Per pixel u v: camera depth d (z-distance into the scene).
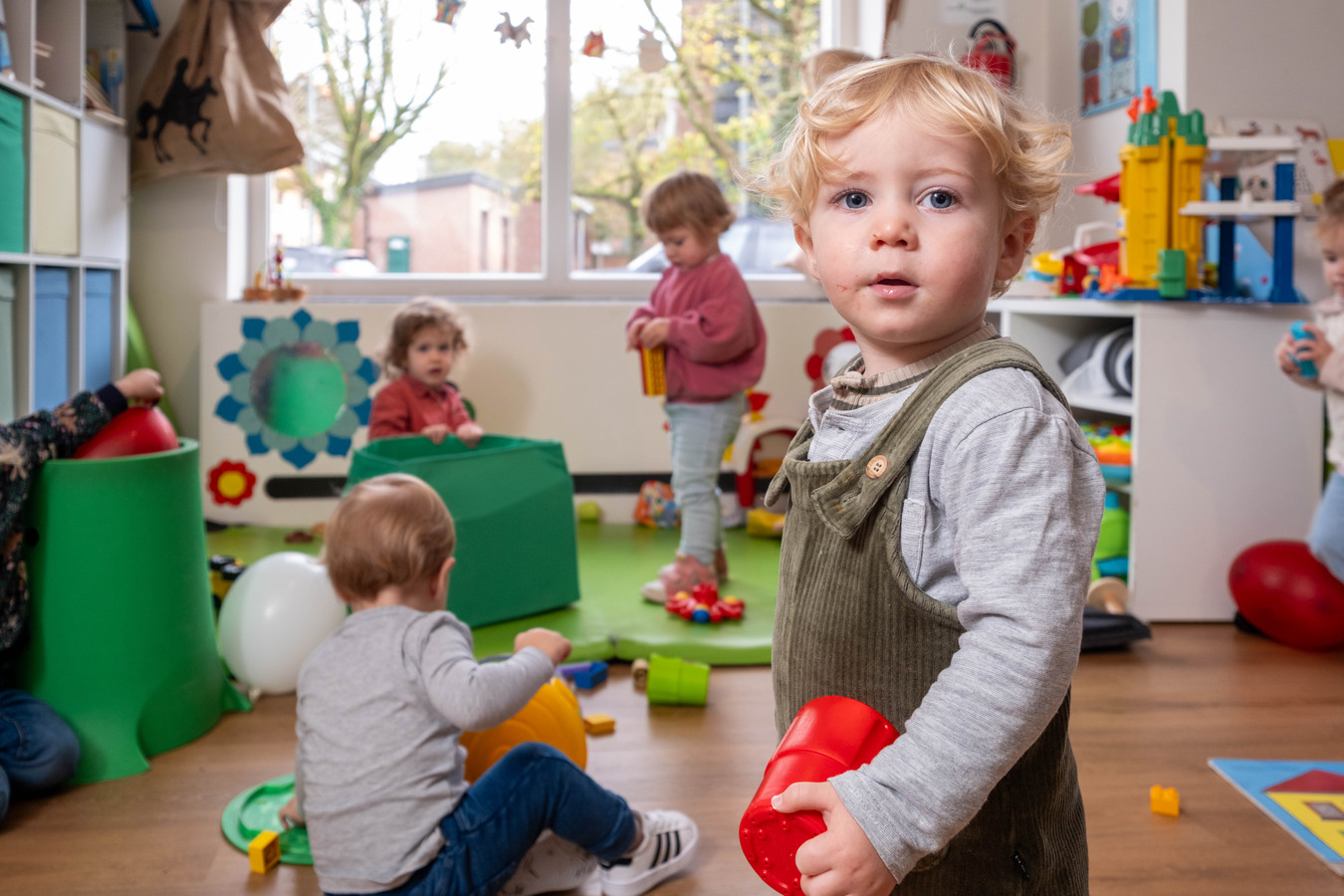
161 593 1.59
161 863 1.29
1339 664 2.00
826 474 0.70
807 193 0.69
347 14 3.17
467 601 2.09
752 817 0.60
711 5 3.25
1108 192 2.42
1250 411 2.22
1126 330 2.44
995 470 0.61
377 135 3.22
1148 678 1.93
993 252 0.66
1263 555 2.13
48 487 1.50
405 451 2.38
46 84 2.44
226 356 2.95
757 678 1.93
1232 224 2.25
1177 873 1.27
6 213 2.11
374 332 2.98
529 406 3.06
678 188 2.29
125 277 2.78
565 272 3.24
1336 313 2.07
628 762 1.57
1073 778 0.79
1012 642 0.58
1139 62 2.57
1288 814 1.39
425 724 1.14
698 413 2.32
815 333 3.11
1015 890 0.72
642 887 1.23
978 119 0.64
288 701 1.82
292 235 3.24
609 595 2.37
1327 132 2.42
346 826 1.10
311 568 1.84
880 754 0.59
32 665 1.51
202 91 2.80
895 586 0.67
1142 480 2.22
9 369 2.14
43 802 1.44
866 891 0.56
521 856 1.15
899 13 2.98
